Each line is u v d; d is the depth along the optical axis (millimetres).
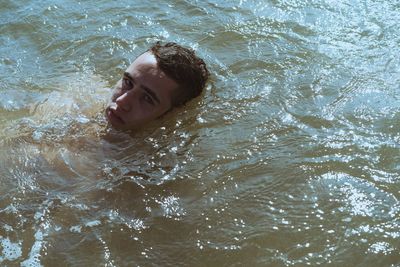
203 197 1278
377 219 1213
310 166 1341
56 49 1828
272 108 1535
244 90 1606
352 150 1383
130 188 1295
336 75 1661
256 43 1823
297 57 1746
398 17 1940
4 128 1442
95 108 1514
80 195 1276
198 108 1534
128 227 1213
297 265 1133
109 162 1362
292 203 1256
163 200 1271
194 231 1204
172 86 1482
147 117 1470
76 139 1411
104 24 1940
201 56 1759
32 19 1960
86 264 1142
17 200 1259
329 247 1163
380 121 1477
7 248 1166
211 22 1937
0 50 1831
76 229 1206
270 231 1197
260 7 2008
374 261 1137
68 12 2006
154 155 1385
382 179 1303
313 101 1558
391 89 1600
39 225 1211
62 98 1566
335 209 1238
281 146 1406
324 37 1845
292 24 1913
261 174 1328
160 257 1156
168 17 1975
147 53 1505
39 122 1466
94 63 1761
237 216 1232
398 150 1378
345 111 1515
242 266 1137
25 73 1715
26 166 1335
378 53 1761
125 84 1476
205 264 1144
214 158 1377
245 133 1451
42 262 1144
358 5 2008
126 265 1143
